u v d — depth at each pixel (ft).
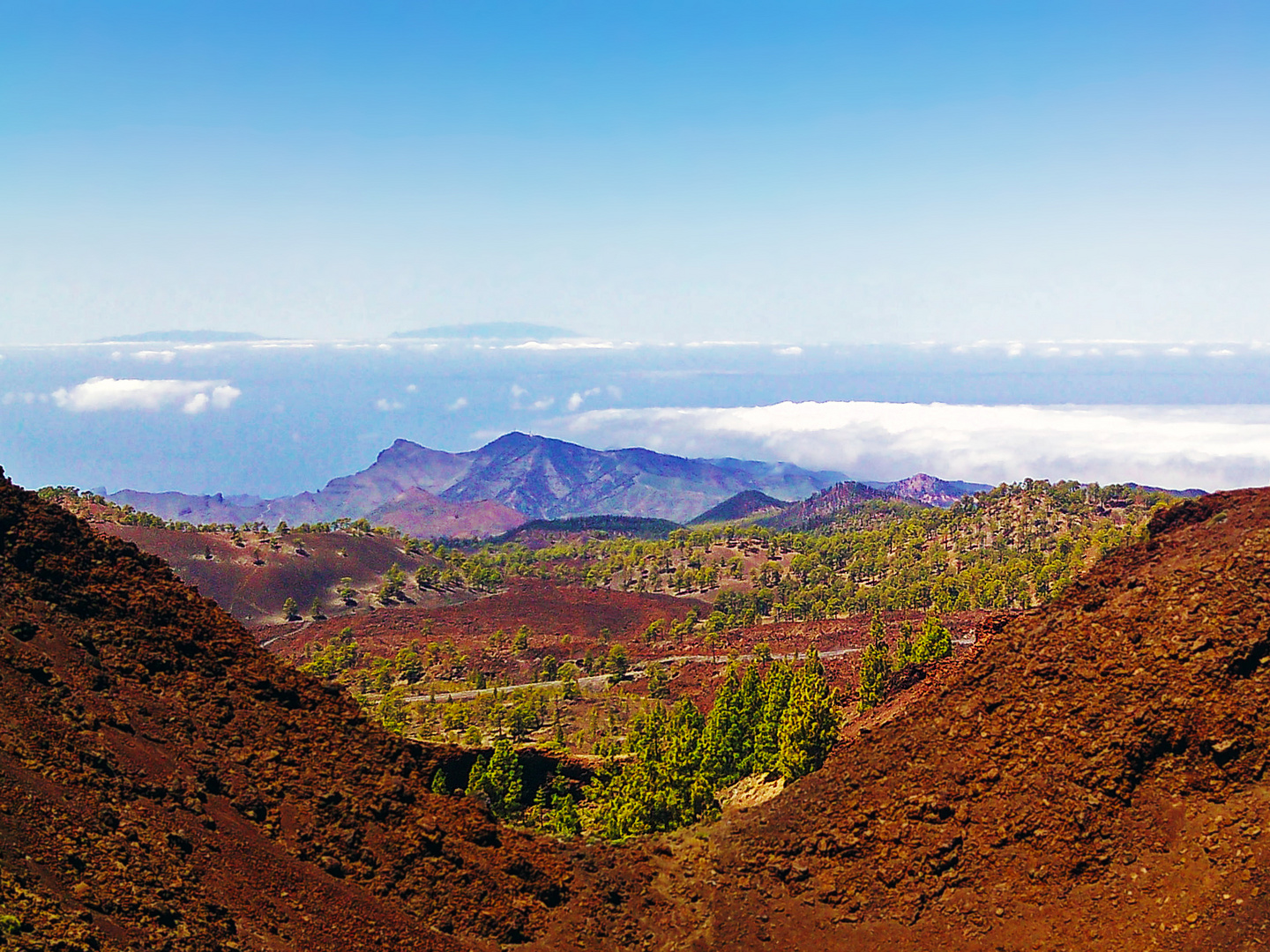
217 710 159.22
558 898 148.15
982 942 132.67
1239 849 129.39
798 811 159.84
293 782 151.64
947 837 145.89
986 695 165.07
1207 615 154.61
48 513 174.29
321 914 124.47
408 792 159.74
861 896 144.15
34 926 92.58
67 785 120.78
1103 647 160.15
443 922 136.87
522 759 335.26
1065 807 142.51
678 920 145.79
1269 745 138.21
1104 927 128.36
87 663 151.43
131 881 109.40
